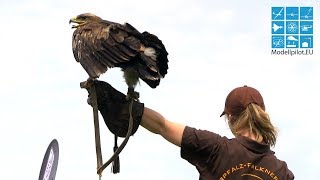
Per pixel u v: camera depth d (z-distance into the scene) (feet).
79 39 13.05
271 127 12.11
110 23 13.51
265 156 11.84
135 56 12.53
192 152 12.09
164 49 13.00
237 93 12.32
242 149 11.83
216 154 11.87
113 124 12.55
